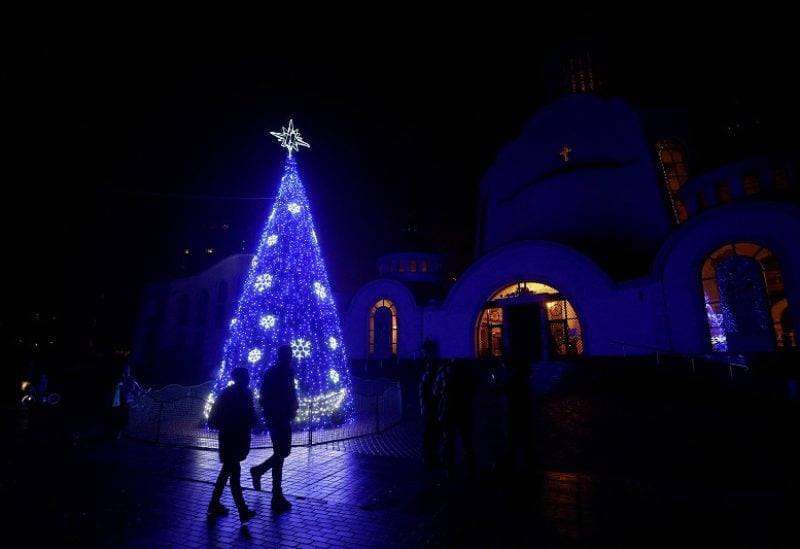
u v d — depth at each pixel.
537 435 10.18
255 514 5.70
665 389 15.30
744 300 16.91
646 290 19.75
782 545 4.52
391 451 9.16
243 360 12.02
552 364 18.73
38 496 6.41
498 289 24.97
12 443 10.25
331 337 12.84
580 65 36.81
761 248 16.89
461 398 7.23
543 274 23.44
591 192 27.42
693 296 18.17
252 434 11.23
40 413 15.83
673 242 19.00
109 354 39.78
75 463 8.34
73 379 28.42
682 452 8.29
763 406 12.59
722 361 15.57
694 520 5.20
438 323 27.11
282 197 13.27
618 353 20.19
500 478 6.99
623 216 26.66
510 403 7.16
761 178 20.86
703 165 24.53
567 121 31.52
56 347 35.62
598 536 4.84
